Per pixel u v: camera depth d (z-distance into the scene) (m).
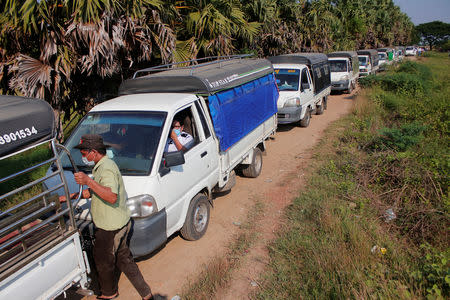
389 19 39.78
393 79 16.94
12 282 2.59
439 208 5.17
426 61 43.47
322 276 3.86
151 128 4.32
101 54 6.79
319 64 13.62
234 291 3.97
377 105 13.40
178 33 9.91
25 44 6.68
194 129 5.04
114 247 3.45
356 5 28.27
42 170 8.13
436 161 6.32
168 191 4.09
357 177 6.77
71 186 3.93
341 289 3.64
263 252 4.71
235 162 6.14
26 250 2.71
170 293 3.97
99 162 3.32
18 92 6.88
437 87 18.50
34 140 2.72
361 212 5.45
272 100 8.20
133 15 7.25
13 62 6.37
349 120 12.44
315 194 6.21
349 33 28.52
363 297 3.43
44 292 2.86
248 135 6.76
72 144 4.52
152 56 8.88
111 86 8.62
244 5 12.77
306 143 10.04
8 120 2.51
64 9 6.54
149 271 4.38
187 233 4.79
